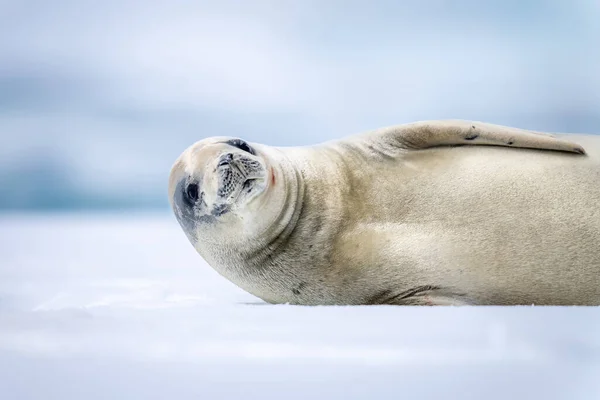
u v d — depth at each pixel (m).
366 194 21.56
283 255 21.28
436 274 20.33
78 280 27.78
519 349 13.48
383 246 20.64
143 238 45.59
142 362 13.12
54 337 15.04
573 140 22.59
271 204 20.67
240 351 13.71
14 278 28.31
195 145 21.73
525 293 20.30
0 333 15.52
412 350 13.55
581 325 15.46
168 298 23.47
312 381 11.84
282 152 22.45
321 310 18.47
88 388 11.82
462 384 11.64
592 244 20.12
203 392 11.48
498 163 21.31
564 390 11.41
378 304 21.00
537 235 20.16
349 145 22.88
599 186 20.73
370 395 11.16
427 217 20.83
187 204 21.23
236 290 25.30
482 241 20.23
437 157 21.89
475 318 16.53
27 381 12.23
